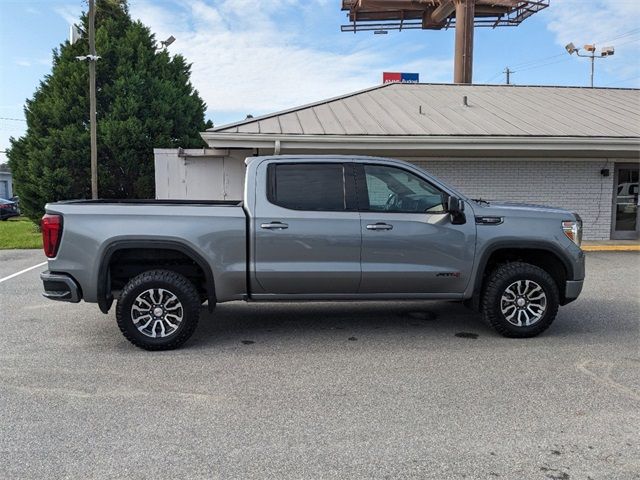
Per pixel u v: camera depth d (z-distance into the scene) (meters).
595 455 3.34
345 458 3.30
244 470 3.16
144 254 5.55
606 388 4.41
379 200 5.70
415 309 7.24
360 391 4.36
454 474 3.12
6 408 4.02
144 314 5.42
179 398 4.21
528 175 13.66
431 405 4.08
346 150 12.25
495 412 3.96
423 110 14.30
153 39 21.98
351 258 5.57
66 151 18.36
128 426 3.72
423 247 5.62
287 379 4.63
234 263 5.47
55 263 5.28
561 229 5.79
